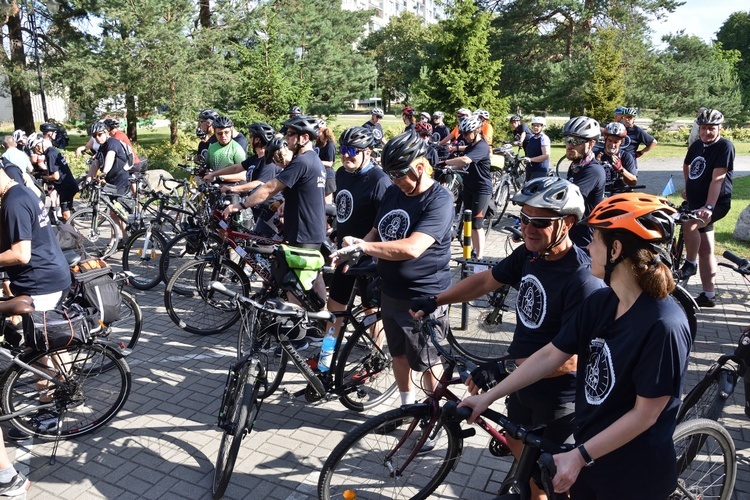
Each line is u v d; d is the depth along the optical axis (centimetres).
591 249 202
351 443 287
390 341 370
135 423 408
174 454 374
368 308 403
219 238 564
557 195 235
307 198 481
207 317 578
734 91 3219
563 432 258
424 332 294
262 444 384
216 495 327
